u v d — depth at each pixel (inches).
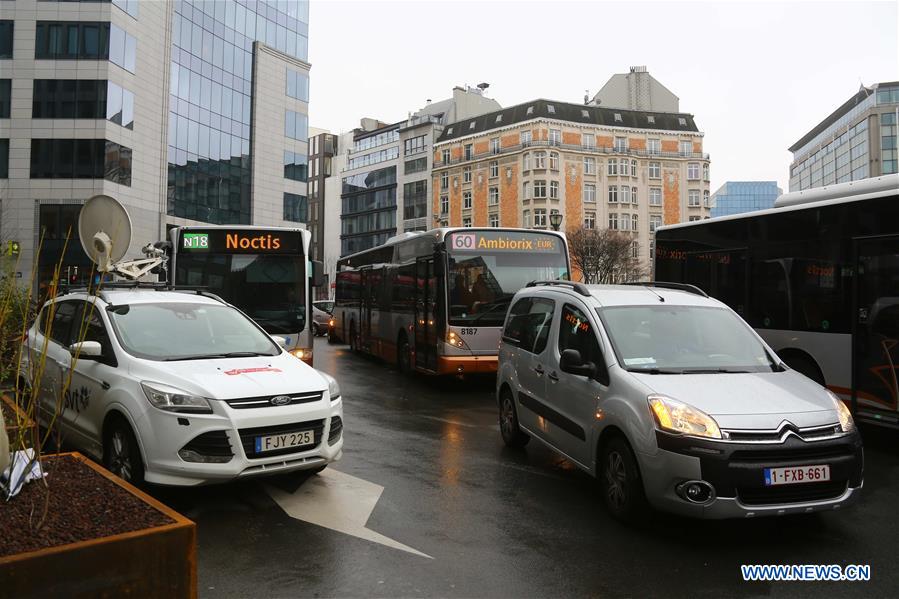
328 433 214.4
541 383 254.2
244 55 1988.2
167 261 442.0
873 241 298.4
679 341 222.2
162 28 1663.4
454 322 461.4
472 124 3166.8
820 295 323.9
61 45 1480.1
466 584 155.2
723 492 170.9
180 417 194.5
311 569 161.9
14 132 1467.8
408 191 3373.5
